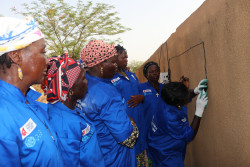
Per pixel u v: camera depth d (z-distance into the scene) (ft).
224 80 6.67
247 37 5.23
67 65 4.51
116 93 6.30
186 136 7.37
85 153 4.86
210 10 7.37
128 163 6.76
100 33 38.60
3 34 3.00
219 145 7.41
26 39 3.16
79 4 35.91
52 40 35.45
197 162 10.00
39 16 34.73
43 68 3.52
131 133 6.15
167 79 14.65
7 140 2.77
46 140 3.36
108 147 6.30
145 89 11.89
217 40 6.96
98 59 6.25
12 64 3.16
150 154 8.84
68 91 4.59
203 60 8.26
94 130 5.27
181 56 11.29
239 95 5.85
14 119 2.96
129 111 10.03
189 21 9.71
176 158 7.93
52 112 4.55
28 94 4.30
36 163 3.16
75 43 36.55
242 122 5.81
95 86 6.15
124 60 10.38
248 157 5.65
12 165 2.81
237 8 5.60
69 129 4.47
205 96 7.95
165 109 7.51
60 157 3.75
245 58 5.39
